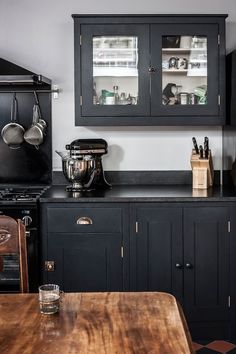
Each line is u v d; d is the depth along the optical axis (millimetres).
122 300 1753
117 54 3643
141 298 1774
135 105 3631
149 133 3984
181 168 4004
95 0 3920
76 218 3326
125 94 3670
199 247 3346
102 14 3682
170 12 3924
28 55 3949
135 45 3631
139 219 3322
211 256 3352
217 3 3918
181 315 1621
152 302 1730
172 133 3982
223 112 3629
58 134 3988
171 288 3363
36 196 3418
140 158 3994
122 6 3920
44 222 3332
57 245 3342
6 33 3939
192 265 3348
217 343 3338
